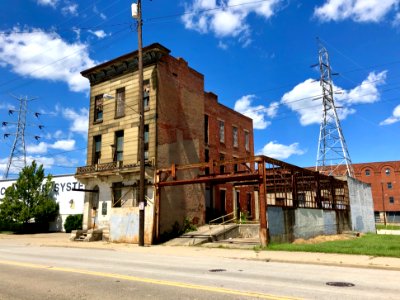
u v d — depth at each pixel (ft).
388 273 34.01
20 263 40.96
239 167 122.31
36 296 23.32
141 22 75.36
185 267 37.50
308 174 86.17
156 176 79.15
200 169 96.48
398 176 244.83
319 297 22.56
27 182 120.37
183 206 86.79
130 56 88.12
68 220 119.03
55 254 53.57
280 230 67.77
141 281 28.19
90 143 95.66
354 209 114.01
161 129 83.76
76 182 123.65
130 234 79.41
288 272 34.01
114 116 91.40
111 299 22.15
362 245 60.29
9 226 120.88
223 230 81.97
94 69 95.86
